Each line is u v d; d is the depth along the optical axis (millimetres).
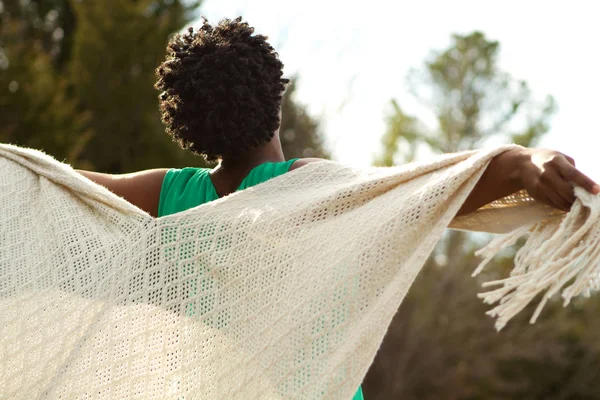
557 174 1595
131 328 1833
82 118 13711
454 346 15805
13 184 2070
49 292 1892
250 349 1783
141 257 1873
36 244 1964
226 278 1824
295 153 14781
